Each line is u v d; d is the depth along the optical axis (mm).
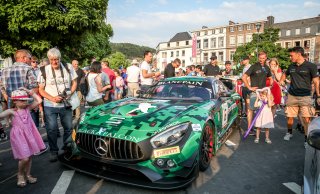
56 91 3664
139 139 2709
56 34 10102
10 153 4176
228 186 2951
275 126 6309
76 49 13398
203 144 3225
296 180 3145
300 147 4539
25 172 3008
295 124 6473
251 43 30422
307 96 4641
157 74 6473
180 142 2771
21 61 4133
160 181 2654
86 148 3000
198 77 4758
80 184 2951
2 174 3305
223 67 55219
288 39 51188
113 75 7656
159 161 2697
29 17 8961
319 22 47969
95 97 5000
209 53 60562
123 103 3793
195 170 2871
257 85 5156
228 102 4656
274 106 5629
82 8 10281
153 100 4016
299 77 4668
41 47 9672
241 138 5137
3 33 9461
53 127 3672
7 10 8688
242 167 3547
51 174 3256
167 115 3098
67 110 3793
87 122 3170
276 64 5750
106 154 2840
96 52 26031
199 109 3393
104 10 11523
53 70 3650
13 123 2830
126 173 2768
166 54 74375
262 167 3561
